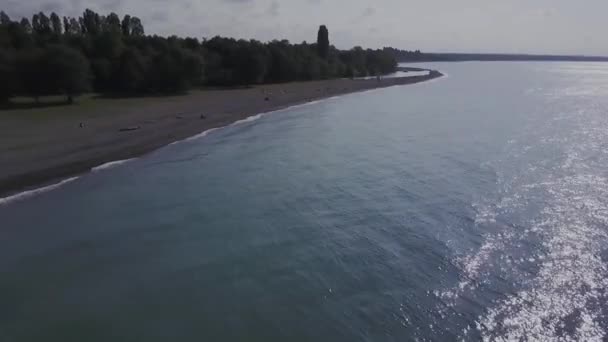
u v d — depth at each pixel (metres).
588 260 14.35
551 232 16.42
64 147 29.47
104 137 32.78
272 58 89.81
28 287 13.60
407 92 76.38
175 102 54.72
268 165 26.36
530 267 14.06
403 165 26.06
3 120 38.53
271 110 51.47
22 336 11.41
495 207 19.03
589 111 47.72
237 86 80.25
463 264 14.38
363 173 24.52
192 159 27.81
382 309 12.19
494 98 63.97
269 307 12.41
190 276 14.05
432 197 20.48
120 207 19.70
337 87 82.56
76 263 14.97
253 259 14.99
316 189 21.86
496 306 12.16
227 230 17.27
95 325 11.84
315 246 15.84
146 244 16.22
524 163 25.75
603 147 29.31
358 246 15.79
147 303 12.73
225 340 11.17
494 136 34.22
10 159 26.38
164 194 21.33
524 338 10.90
